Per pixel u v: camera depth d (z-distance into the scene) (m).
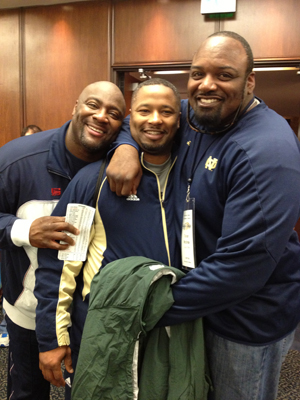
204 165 1.01
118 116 1.23
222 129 1.03
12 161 1.29
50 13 3.52
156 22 3.22
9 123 3.77
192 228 1.00
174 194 1.09
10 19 3.64
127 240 1.05
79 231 1.08
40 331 1.05
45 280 1.09
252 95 1.05
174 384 0.92
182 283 0.94
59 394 1.84
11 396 1.44
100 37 3.40
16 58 3.66
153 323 0.92
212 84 0.94
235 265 0.86
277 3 2.90
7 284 1.38
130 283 0.91
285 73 3.85
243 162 0.89
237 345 1.00
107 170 1.02
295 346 2.38
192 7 3.11
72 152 1.29
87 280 1.09
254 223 0.84
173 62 3.20
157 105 1.02
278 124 0.95
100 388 0.89
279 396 1.85
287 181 0.85
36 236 1.09
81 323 1.07
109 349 0.90
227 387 1.03
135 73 3.62
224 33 0.97
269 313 0.98
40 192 1.28
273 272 0.98
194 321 0.99
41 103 3.66
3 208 1.31
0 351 2.28
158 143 1.05
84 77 3.50
